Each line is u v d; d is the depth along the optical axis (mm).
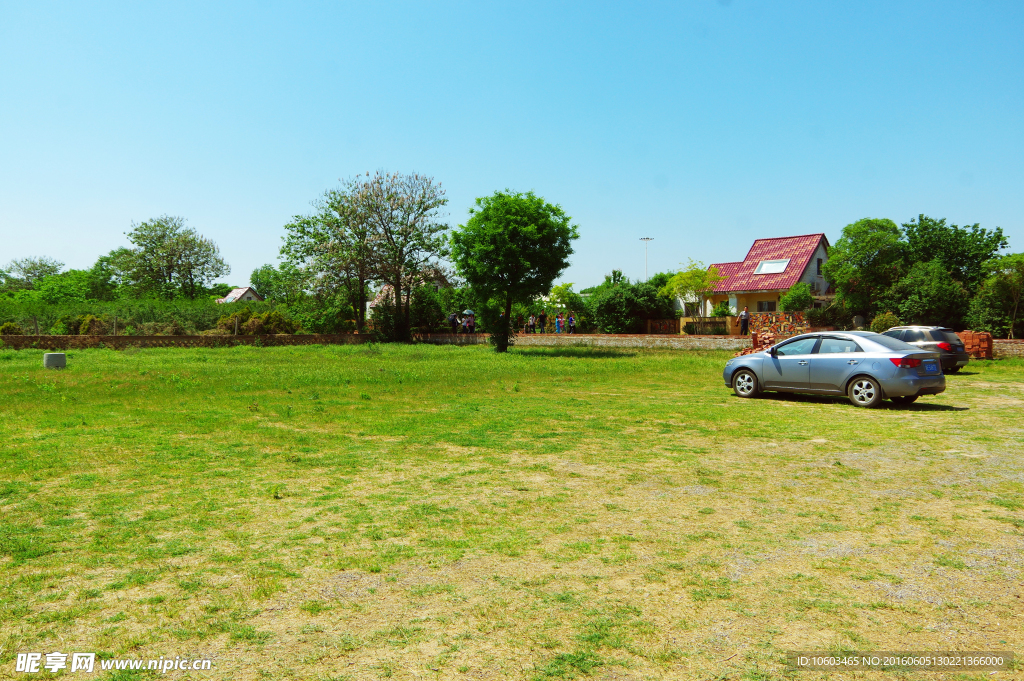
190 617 3162
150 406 10797
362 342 37281
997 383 14414
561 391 13438
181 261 64438
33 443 7520
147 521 4660
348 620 3133
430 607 3273
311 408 10641
